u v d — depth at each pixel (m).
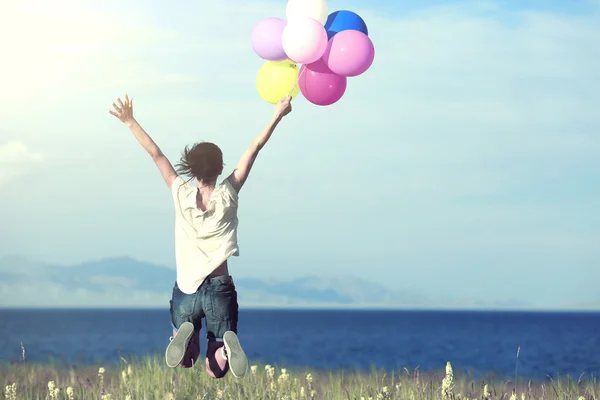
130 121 6.36
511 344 67.12
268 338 84.25
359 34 7.38
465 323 181.25
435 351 54.31
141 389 10.19
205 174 6.18
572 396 10.77
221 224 6.07
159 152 6.38
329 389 10.94
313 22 7.08
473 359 43.69
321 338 84.38
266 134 6.31
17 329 111.00
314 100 7.59
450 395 8.65
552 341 74.19
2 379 12.22
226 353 6.07
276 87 7.52
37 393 10.22
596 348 58.16
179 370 11.05
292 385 10.58
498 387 11.88
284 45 7.13
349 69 7.27
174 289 6.16
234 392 10.02
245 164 6.25
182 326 6.02
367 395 9.83
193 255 6.06
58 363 15.38
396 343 70.00
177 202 6.15
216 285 6.02
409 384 10.76
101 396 9.94
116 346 55.25
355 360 42.69
